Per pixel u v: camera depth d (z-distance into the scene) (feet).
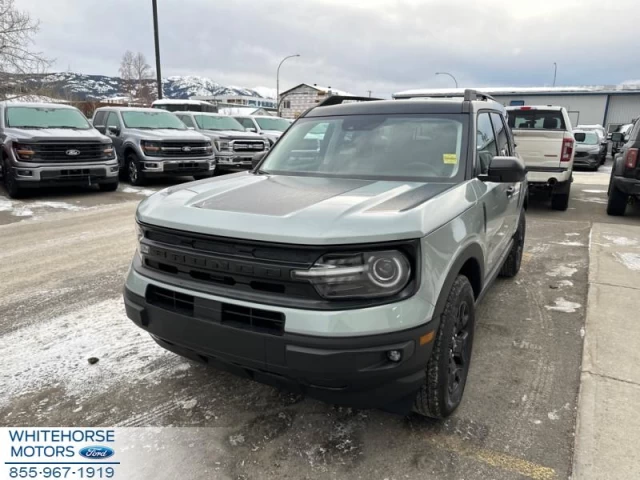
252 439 8.61
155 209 8.53
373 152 11.16
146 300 8.44
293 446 8.41
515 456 8.09
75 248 21.30
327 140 11.94
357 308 6.93
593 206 33.40
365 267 6.97
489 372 10.80
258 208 7.84
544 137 29.25
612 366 10.94
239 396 9.94
